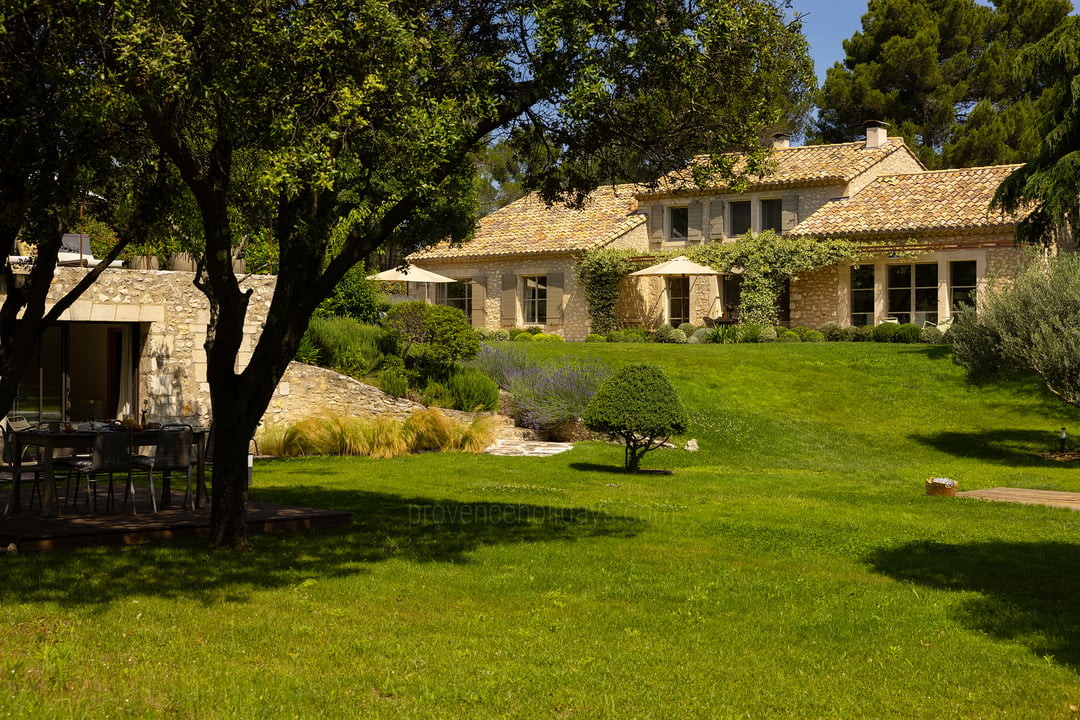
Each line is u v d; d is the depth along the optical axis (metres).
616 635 6.85
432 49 9.63
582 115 9.74
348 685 5.68
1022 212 28.73
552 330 35.75
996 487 16.41
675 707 5.43
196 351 19.77
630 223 36.06
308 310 9.64
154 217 10.75
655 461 19.28
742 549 10.18
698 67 10.29
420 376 22.95
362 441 19.48
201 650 6.25
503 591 8.07
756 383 25.44
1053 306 20.36
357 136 9.56
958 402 24.33
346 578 8.34
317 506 12.77
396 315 23.48
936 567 9.36
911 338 29.34
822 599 8.01
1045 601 8.03
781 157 36.28
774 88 10.85
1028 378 25.30
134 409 19.34
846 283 31.98
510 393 23.92
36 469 10.99
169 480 11.84
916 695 5.72
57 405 18.58
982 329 21.30
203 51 8.27
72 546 9.33
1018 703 5.59
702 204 35.25
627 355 27.97
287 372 20.88
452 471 17.19
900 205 32.16
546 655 6.32
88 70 8.56
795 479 17.14
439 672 5.95
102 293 18.55
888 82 44.97
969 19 44.91
